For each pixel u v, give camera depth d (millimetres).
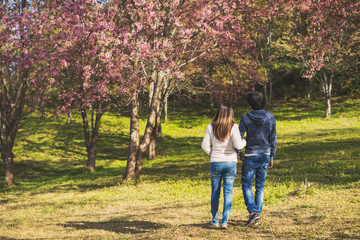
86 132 23172
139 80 14523
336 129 29531
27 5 16250
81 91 15164
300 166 13602
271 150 4973
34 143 31797
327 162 13703
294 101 46062
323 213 5250
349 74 43875
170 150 28359
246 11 15484
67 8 13906
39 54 14359
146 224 7020
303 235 4234
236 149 4793
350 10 13234
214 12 14664
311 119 36562
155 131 25219
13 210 11312
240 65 19328
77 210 10195
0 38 14469
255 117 4902
